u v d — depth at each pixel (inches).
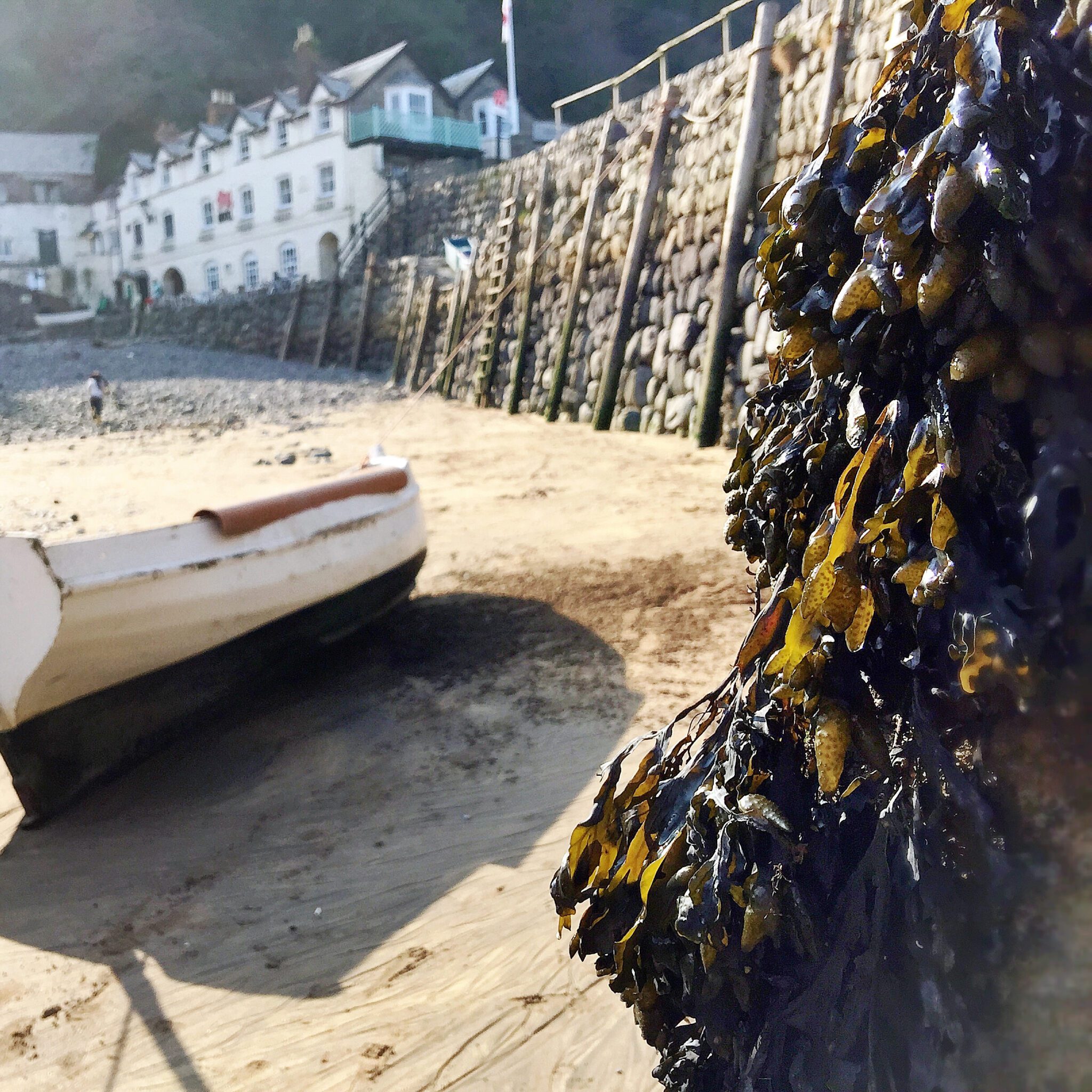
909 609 47.2
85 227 2253.9
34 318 1941.4
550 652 221.6
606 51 2185.0
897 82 48.9
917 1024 47.0
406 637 238.2
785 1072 54.0
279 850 150.8
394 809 159.6
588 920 64.9
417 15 2268.7
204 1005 117.6
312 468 511.2
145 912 137.6
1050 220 38.3
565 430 594.2
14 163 2367.1
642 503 369.4
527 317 700.7
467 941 124.8
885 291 42.8
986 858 40.6
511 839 147.8
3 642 152.8
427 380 895.1
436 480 449.1
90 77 2500.0
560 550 308.2
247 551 186.7
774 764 55.7
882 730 50.5
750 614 234.8
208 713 192.4
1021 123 39.3
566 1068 102.2
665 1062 64.4
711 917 52.1
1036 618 37.9
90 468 525.0
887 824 49.5
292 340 1170.6
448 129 1353.3
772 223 55.2
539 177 710.5
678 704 188.9
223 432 653.3
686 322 506.3
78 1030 114.7
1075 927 37.4
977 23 40.5
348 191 1337.4
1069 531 37.1
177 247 1761.8
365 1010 114.2
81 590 153.2
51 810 164.1
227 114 1843.0
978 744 42.8
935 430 42.2
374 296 1056.2
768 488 54.9
